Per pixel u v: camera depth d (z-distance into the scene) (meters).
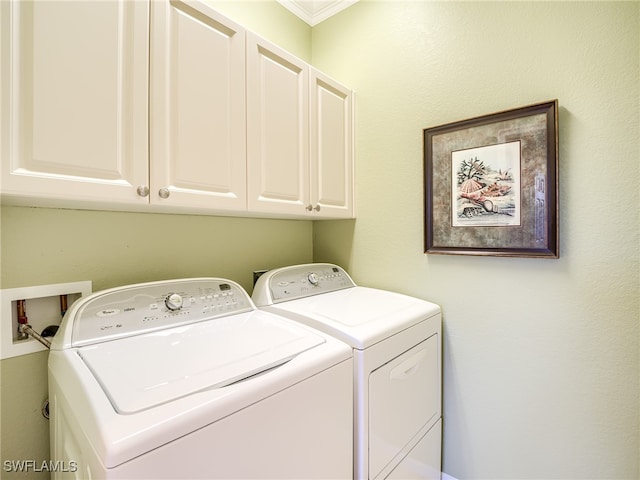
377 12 1.77
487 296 1.41
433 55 1.56
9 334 0.98
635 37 1.09
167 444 0.57
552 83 1.24
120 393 0.64
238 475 0.68
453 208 1.48
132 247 1.26
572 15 1.20
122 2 0.91
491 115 1.36
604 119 1.14
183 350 0.87
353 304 1.41
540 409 1.30
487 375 1.42
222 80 1.15
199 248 1.48
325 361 0.89
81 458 0.61
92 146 0.85
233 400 0.67
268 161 1.33
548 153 1.23
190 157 1.06
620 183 1.12
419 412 1.33
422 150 1.58
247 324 1.11
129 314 1.01
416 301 1.49
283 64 1.41
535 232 1.26
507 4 1.34
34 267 1.03
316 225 2.07
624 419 1.13
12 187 0.73
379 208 1.76
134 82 0.93
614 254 1.13
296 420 0.80
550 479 1.28
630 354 1.12
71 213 1.11
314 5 1.97
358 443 1.01
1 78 0.72
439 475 1.51
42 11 0.77
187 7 1.06
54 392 0.87
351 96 1.82
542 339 1.28
